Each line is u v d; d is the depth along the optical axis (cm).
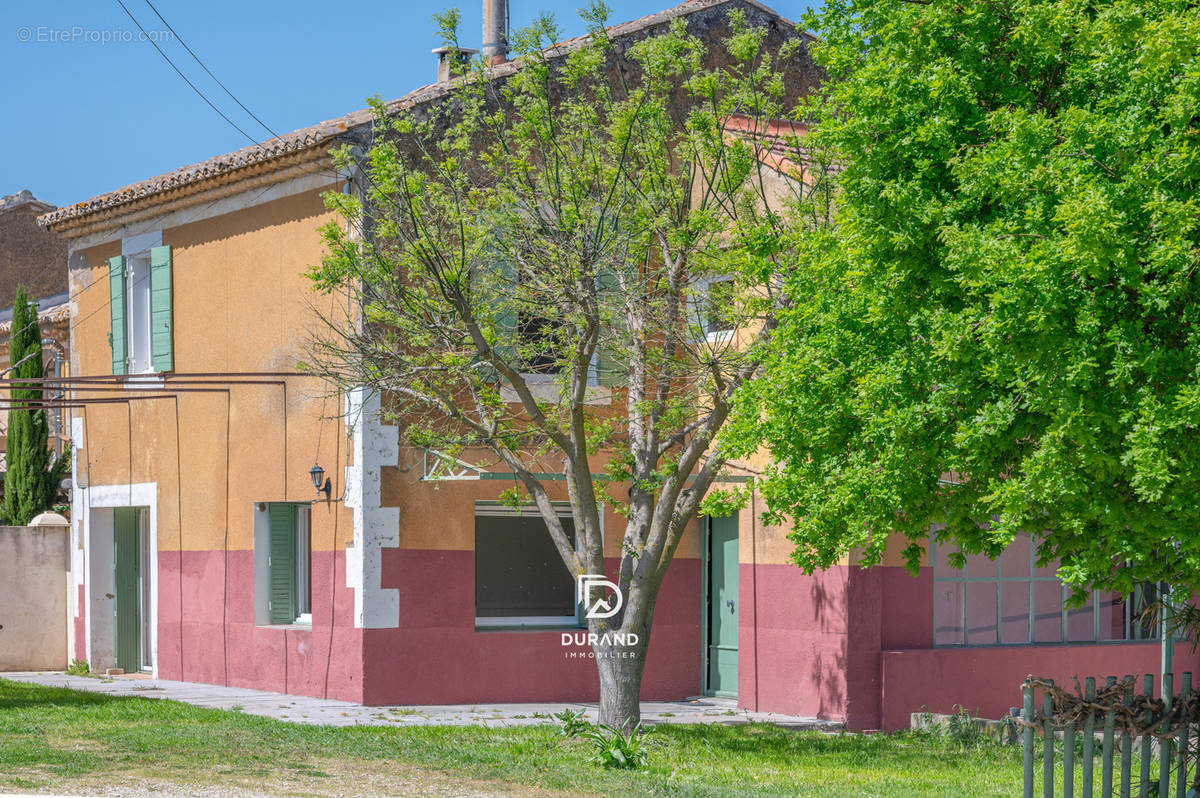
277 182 1706
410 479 1589
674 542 1343
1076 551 883
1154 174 786
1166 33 797
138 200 1906
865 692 1513
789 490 992
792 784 1130
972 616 1619
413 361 1358
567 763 1177
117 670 2050
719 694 1745
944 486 945
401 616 1574
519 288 1362
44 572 2145
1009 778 1186
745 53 1440
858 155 929
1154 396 773
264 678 1716
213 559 1825
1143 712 886
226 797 951
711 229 1344
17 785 958
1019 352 798
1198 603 1526
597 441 1401
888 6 966
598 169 1392
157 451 1939
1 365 2623
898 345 927
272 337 1719
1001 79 939
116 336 2011
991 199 877
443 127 1608
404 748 1205
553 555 1719
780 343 1042
